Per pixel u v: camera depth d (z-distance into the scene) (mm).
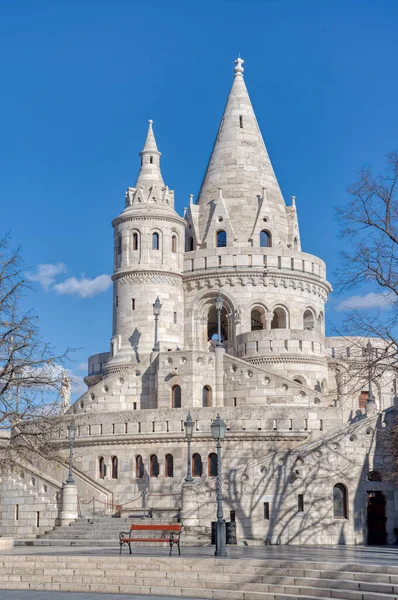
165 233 79750
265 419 61531
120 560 36094
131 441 63281
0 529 58094
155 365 70750
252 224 84500
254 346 75500
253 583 32594
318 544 50938
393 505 51656
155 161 82875
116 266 80312
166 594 33250
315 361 75062
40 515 56938
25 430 53281
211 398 69125
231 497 52156
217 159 87688
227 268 80375
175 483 61719
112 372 77000
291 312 81375
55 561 36625
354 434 52438
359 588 30156
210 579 33875
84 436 64938
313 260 83562
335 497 51969
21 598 32469
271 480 52125
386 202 46438
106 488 62938
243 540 50594
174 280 79812
